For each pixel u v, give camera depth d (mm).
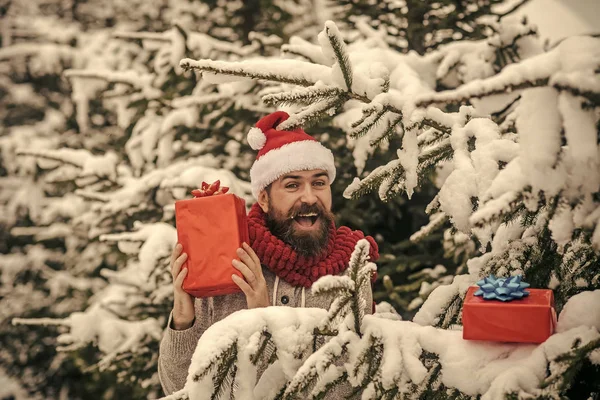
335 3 4008
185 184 3414
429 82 3082
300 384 1387
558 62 1297
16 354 5777
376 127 1850
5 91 6641
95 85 5586
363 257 1434
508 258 1722
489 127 1761
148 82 3953
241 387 1434
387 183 1868
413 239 2287
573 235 1510
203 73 1829
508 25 3033
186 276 1984
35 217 6012
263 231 2191
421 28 3631
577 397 1487
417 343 1448
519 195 1334
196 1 5684
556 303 1695
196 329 2016
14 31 6637
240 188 3490
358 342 1438
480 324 1414
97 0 6934
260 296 1960
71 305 5145
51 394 5773
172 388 2033
